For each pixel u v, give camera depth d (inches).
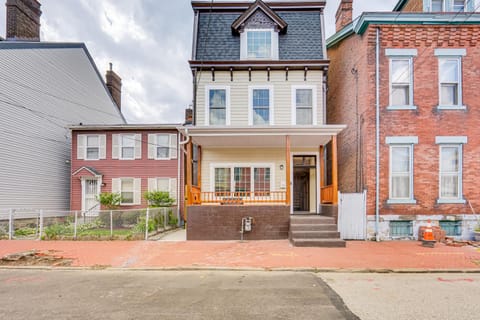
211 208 391.5
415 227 394.3
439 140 401.4
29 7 632.4
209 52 481.1
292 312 166.6
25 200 578.9
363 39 420.2
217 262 275.6
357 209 398.6
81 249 337.7
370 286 212.4
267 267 258.8
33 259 293.9
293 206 490.3
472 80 406.9
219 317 160.1
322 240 343.0
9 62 551.8
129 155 625.9
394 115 405.4
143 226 408.8
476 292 200.4
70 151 690.8
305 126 388.2
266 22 486.0
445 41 408.5
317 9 509.0
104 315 163.9
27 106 587.5
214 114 474.9
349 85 470.0
